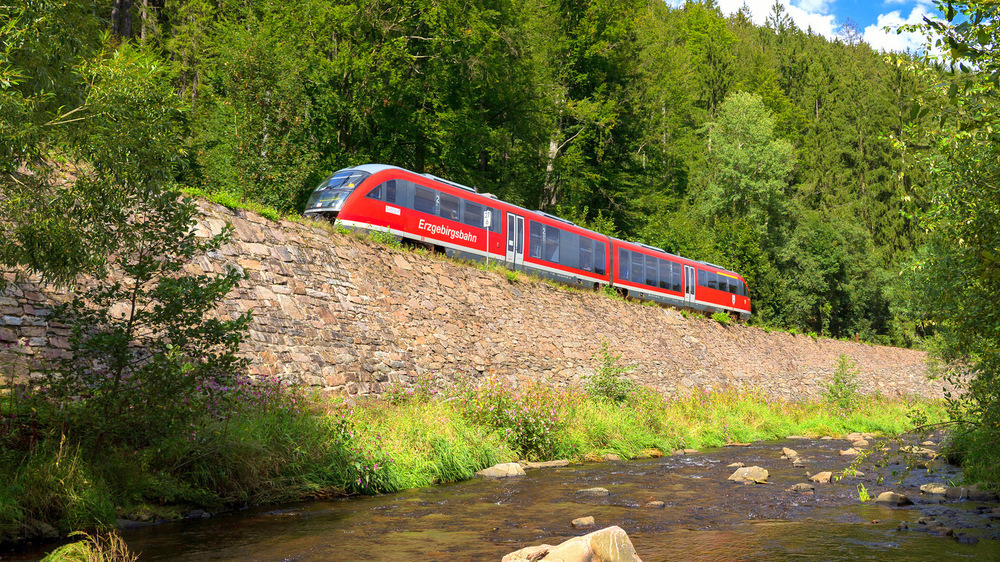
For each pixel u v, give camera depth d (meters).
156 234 8.80
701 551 6.37
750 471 11.87
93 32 8.15
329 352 14.72
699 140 66.62
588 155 45.78
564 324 24.64
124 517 7.46
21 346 9.41
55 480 6.86
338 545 6.59
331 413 11.64
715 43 79.00
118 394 8.10
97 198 7.64
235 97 22.97
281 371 13.20
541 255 26.14
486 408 14.55
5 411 7.65
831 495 10.04
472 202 23.20
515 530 7.35
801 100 91.69
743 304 40.19
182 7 36.78
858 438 21.77
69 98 7.35
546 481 11.47
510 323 22.06
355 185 19.48
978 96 5.85
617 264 30.41
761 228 55.00
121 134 7.36
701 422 20.77
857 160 78.31
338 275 16.47
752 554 6.25
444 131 30.78
